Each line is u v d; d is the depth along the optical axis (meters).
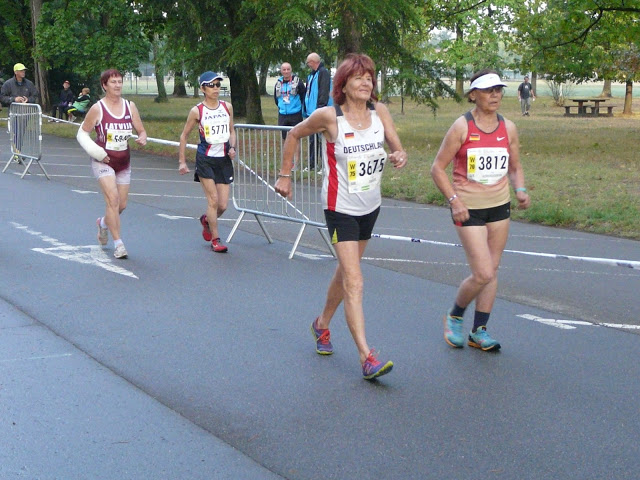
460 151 5.55
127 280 7.75
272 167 9.12
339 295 5.54
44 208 11.62
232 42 24.08
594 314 6.71
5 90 16.31
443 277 7.96
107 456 4.19
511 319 6.58
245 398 4.95
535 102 50.34
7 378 5.26
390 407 4.80
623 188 12.98
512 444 4.30
